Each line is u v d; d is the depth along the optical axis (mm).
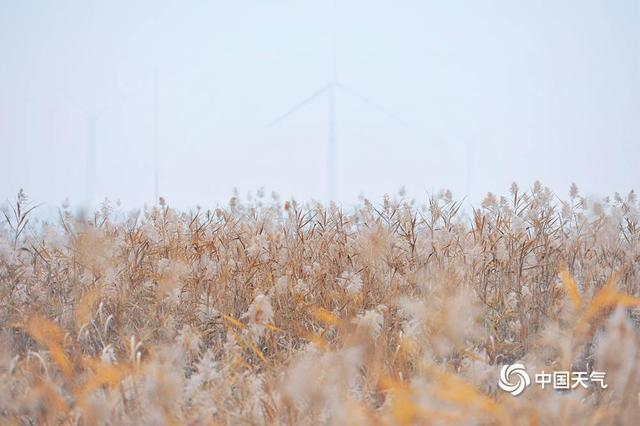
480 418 8578
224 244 15508
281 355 11453
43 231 16109
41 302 14211
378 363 10008
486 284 13922
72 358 11266
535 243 14938
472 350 10914
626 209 16203
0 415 9633
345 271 14109
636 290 13328
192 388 9281
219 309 13758
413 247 14328
